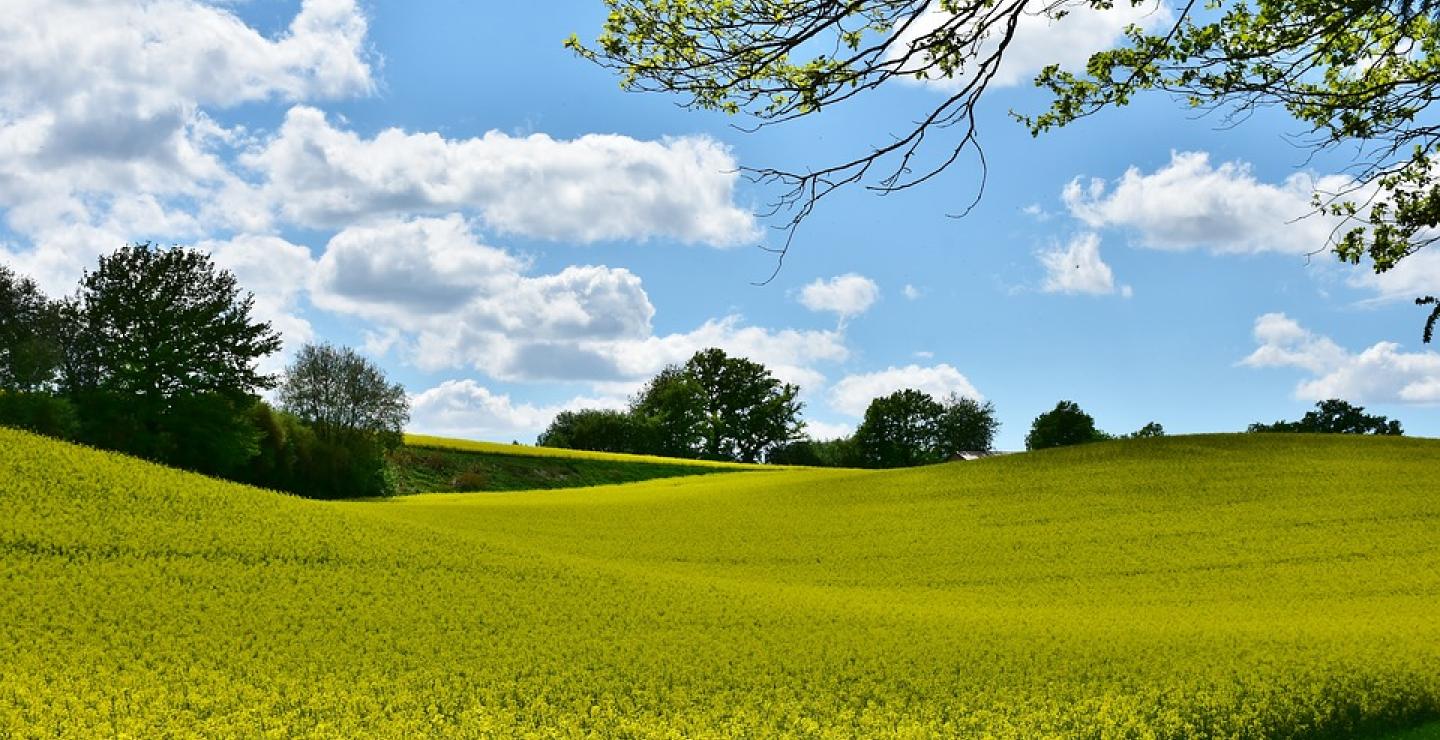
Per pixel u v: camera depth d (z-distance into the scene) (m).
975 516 44.81
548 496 62.50
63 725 13.33
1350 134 10.47
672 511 49.31
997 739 14.48
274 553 27.25
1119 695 16.61
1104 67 10.34
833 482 57.84
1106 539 39.19
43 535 25.48
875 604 26.98
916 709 16.09
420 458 84.69
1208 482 48.31
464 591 25.22
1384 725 16.55
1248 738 15.25
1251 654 19.64
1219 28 9.99
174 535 27.44
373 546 29.55
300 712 14.97
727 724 15.09
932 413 130.62
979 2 8.42
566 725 14.82
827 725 14.90
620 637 21.25
